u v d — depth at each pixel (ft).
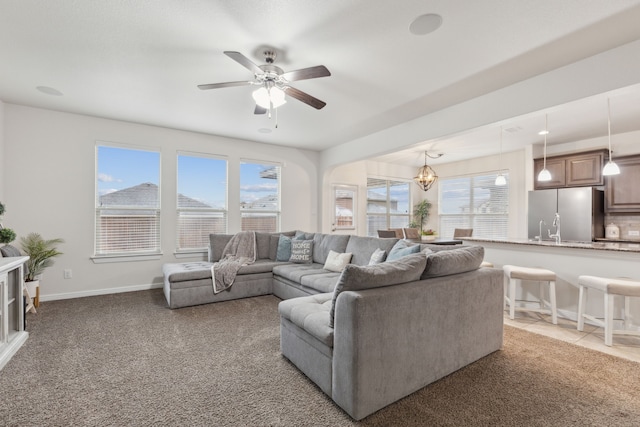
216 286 12.61
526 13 6.54
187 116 13.58
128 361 7.52
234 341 8.77
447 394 6.20
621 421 5.39
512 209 20.44
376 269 6.11
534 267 11.87
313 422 5.35
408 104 11.91
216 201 16.94
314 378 6.49
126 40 7.68
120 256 14.16
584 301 9.77
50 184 12.72
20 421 5.31
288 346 7.54
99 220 13.84
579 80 8.45
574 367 7.34
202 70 9.27
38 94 11.14
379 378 5.64
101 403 5.84
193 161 16.25
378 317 5.60
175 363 7.44
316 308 7.24
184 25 7.08
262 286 13.96
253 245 15.49
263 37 7.54
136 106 12.37
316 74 7.70
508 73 9.29
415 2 6.28
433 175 20.01
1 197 11.68
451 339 6.97
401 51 8.12
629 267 9.53
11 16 6.73
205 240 16.56
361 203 23.06
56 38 7.59
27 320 10.35
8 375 6.81
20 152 12.16
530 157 18.04
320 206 20.68
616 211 15.19
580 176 16.06
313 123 14.48
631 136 15.23
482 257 8.18
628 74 7.59
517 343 8.77
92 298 13.11
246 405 5.82
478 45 7.79
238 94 11.12
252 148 18.10
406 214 26.32
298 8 6.48
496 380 6.73
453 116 11.95
